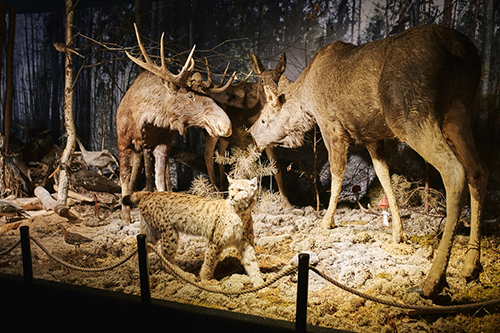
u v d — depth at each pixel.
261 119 6.22
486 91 6.36
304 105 5.59
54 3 9.16
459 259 4.21
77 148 9.41
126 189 6.04
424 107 3.55
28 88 9.69
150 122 5.61
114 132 9.05
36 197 7.27
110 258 4.59
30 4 9.18
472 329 2.96
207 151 7.10
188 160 7.95
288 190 7.79
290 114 5.83
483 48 6.33
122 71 8.90
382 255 4.38
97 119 9.20
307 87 5.40
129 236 5.28
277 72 6.39
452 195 3.29
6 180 7.27
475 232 3.78
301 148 7.93
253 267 3.73
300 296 2.63
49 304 3.40
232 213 3.64
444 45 3.75
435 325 3.01
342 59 4.86
